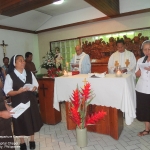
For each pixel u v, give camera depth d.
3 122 1.37
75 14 5.06
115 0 3.95
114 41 4.51
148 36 4.04
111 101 2.17
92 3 3.28
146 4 3.92
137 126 2.79
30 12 4.83
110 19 4.52
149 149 2.07
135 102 2.36
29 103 1.88
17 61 1.98
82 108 2.14
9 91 1.94
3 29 5.02
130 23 4.23
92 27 4.86
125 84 2.05
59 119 3.15
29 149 2.23
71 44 5.38
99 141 2.34
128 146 2.17
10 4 3.00
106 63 4.66
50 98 2.98
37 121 2.10
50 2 2.79
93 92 2.29
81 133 2.17
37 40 6.21
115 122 2.31
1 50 4.98
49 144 2.34
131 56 3.04
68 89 2.49
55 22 5.54
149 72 2.18
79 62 3.31
